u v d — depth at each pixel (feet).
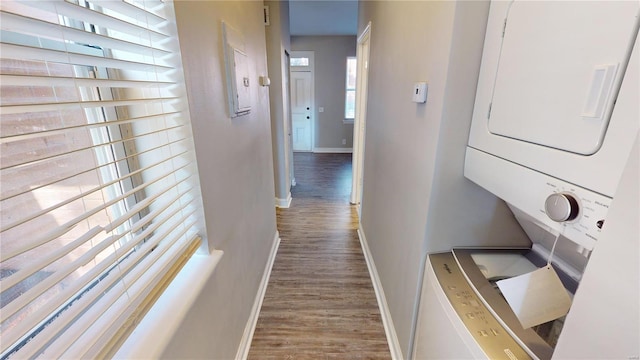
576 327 1.51
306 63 21.31
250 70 5.51
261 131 6.72
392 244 5.45
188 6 2.82
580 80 1.72
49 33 1.59
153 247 2.72
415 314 4.09
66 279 2.26
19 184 1.86
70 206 2.23
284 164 11.58
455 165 3.36
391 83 5.62
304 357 5.10
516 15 2.35
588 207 1.70
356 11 13.83
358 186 12.07
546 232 3.06
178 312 2.59
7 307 1.33
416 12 4.11
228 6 4.13
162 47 2.64
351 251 8.60
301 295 6.68
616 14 1.48
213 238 3.55
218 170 3.71
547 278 2.42
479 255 3.57
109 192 2.62
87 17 1.79
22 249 1.36
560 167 1.91
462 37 2.92
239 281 4.79
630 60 1.43
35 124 1.93
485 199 3.50
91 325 1.84
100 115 2.49
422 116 3.81
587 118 1.68
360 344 5.38
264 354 5.15
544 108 2.04
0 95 1.79
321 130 22.82
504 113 2.55
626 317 1.26
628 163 1.20
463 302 2.90
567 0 1.80
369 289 6.91
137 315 2.15
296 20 15.69
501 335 2.50
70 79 1.67
